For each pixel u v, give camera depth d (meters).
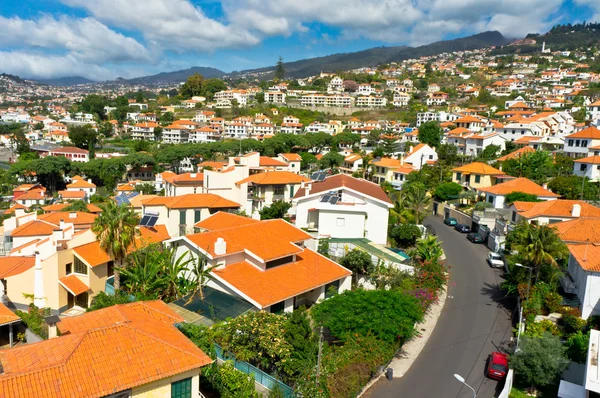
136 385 20.73
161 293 40.06
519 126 122.50
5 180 135.25
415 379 32.69
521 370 31.27
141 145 188.88
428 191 88.88
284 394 26.86
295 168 119.69
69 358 21.03
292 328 30.53
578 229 47.12
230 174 72.56
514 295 46.12
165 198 64.19
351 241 52.22
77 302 44.34
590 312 36.50
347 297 35.84
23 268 44.12
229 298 36.53
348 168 129.12
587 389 24.77
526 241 41.03
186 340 25.03
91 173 142.75
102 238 39.72
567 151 94.94
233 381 26.67
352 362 30.47
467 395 30.91
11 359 21.81
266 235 43.22
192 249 40.62
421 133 136.25
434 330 39.78
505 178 82.06
